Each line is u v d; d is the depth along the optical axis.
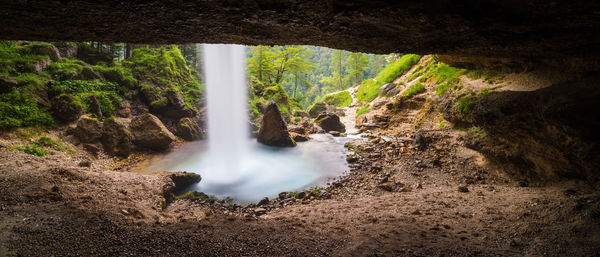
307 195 8.25
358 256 3.67
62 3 2.98
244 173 10.79
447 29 3.90
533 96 6.12
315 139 17.12
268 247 3.93
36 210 4.77
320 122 20.03
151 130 12.88
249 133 18.44
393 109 18.12
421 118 15.58
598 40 4.41
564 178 6.42
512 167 7.91
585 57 5.87
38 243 3.76
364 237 4.35
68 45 17.12
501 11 3.22
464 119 10.87
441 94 14.46
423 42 4.76
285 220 5.33
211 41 4.97
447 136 11.30
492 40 4.47
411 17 3.46
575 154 5.38
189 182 9.35
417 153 11.37
